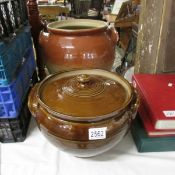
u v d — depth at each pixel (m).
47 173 0.46
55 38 0.62
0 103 0.48
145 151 0.50
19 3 0.61
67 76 0.51
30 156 0.50
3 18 0.49
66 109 0.39
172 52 0.64
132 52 0.99
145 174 0.45
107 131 0.38
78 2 2.85
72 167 0.47
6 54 0.46
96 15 2.57
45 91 0.45
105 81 0.47
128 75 0.80
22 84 0.56
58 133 0.39
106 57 0.65
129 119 0.41
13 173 0.46
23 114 0.56
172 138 0.49
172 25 0.60
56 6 2.22
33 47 0.73
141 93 0.56
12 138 0.53
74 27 0.70
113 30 0.69
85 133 0.38
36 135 0.56
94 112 0.38
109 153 0.50
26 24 0.66
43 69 0.77
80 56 0.61
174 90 0.56
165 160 0.48
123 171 0.46
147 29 0.66
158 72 0.67
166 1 0.57
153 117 0.48
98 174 0.45
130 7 1.71
